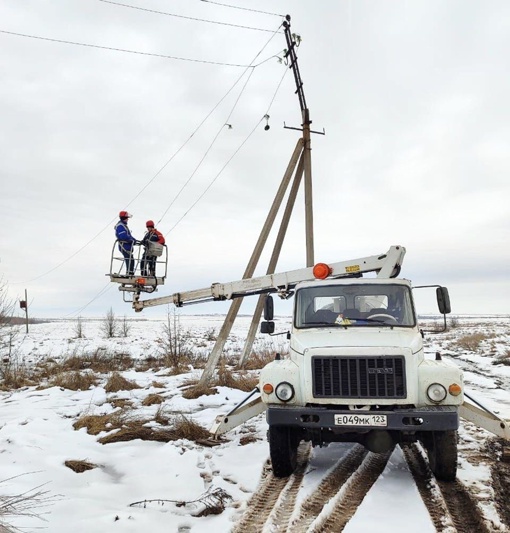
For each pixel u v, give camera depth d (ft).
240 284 31.63
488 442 20.81
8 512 12.16
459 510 13.32
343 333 17.30
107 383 37.91
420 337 17.40
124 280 34.71
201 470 17.28
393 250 24.38
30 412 27.89
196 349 74.13
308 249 42.60
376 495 13.97
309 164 43.39
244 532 12.07
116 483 16.06
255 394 20.53
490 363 52.26
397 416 14.39
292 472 16.55
